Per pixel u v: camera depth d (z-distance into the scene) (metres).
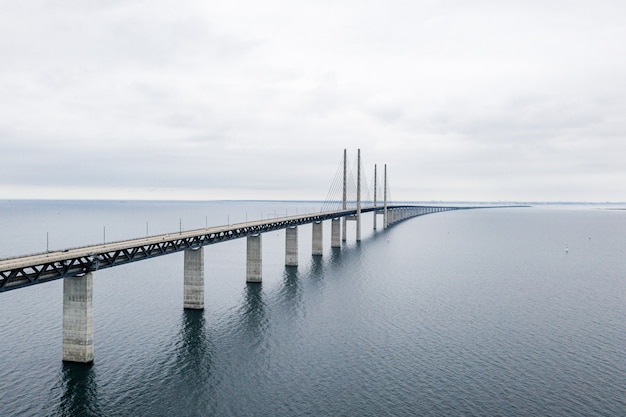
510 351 55.00
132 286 90.25
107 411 40.25
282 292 85.25
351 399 43.00
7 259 45.62
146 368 49.12
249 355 53.19
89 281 49.16
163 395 43.28
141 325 63.81
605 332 62.28
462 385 45.94
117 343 56.44
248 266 94.06
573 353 54.44
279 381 46.59
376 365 50.66
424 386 45.69
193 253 71.94
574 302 79.12
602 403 42.44
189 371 48.56
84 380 45.84
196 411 40.59
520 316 69.94
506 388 45.31
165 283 93.25
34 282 43.22
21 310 71.88
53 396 42.59
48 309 72.56
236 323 65.12
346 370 49.28
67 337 49.59
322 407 41.53
